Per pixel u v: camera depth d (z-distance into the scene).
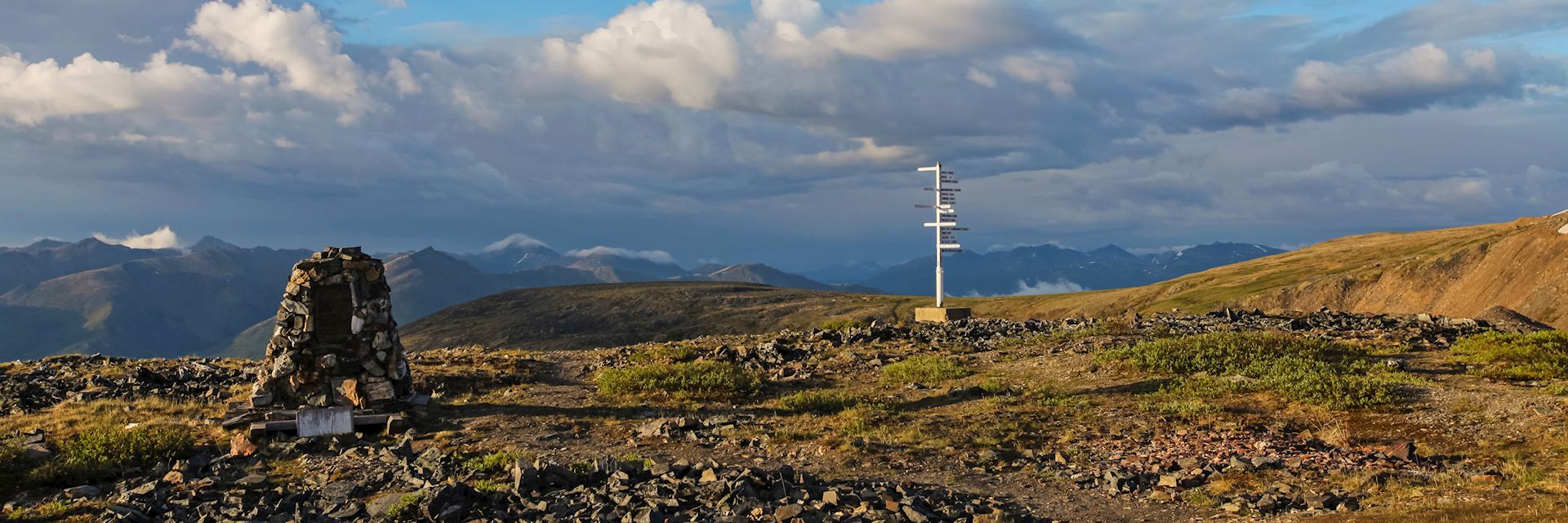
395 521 13.18
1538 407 18.25
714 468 15.97
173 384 29.48
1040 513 14.27
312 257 23.42
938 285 55.66
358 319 23.12
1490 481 14.08
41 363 33.81
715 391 26.78
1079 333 35.66
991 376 27.89
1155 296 167.12
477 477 16.34
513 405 25.59
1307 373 23.25
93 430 21.48
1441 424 18.20
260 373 23.00
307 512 14.12
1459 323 34.88
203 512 14.45
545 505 13.72
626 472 15.94
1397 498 13.42
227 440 21.05
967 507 14.23
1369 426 18.83
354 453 19.42
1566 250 80.38
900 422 21.78
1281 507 13.64
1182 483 15.61
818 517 13.03
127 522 13.30
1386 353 27.59
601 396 26.94
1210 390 23.06
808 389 27.66
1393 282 111.12
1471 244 111.69
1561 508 11.08
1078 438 19.55
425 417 23.48
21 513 14.18
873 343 36.88
